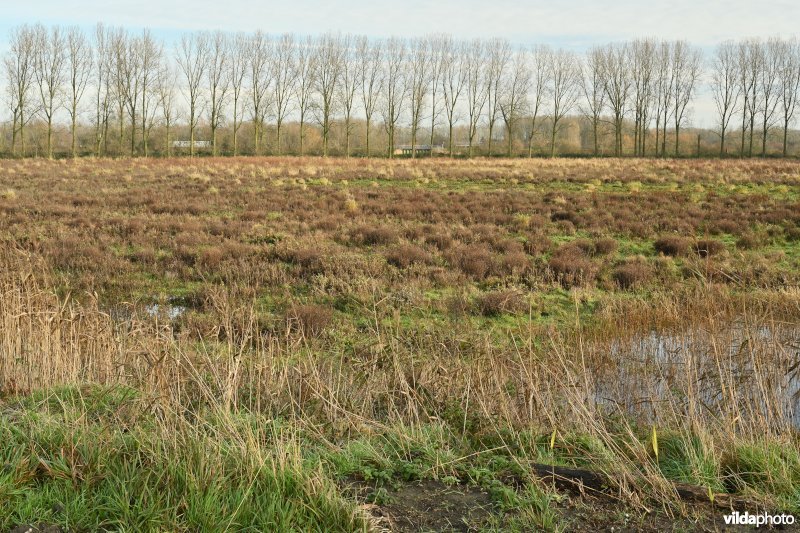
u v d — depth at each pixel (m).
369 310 11.38
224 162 54.25
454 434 6.03
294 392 6.73
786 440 5.54
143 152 81.25
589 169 42.62
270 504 4.27
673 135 100.38
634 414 7.12
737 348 8.26
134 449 4.91
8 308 8.17
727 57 76.62
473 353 8.23
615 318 11.50
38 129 87.19
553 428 5.81
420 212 23.33
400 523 4.38
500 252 17.25
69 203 25.42
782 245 17.80
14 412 5.70
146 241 17.80
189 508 4.20
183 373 6.65
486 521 4.40
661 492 4.71
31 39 66.56
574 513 4.56
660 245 17.31
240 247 16.50
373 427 6.02
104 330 7.99
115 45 71.38
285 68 76.12
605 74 78.88
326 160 58.53
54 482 4.48
